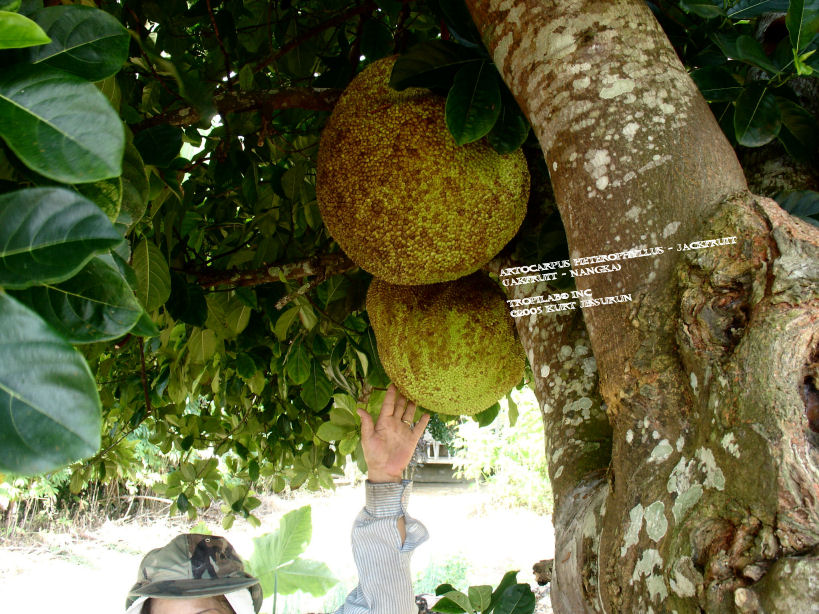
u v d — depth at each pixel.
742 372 0.83
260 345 3.36
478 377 2.01
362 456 3.20
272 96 1.86
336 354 2.89
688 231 0.97
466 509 13.16
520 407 10.24
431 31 2.61
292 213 2.55
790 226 0.88
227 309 2.75
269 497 13.96
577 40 1.06
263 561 2.58
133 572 9.73
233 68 2.65
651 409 0.95
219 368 3.60
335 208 1.68
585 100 1.04
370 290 2.24
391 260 1.67
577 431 1.41
